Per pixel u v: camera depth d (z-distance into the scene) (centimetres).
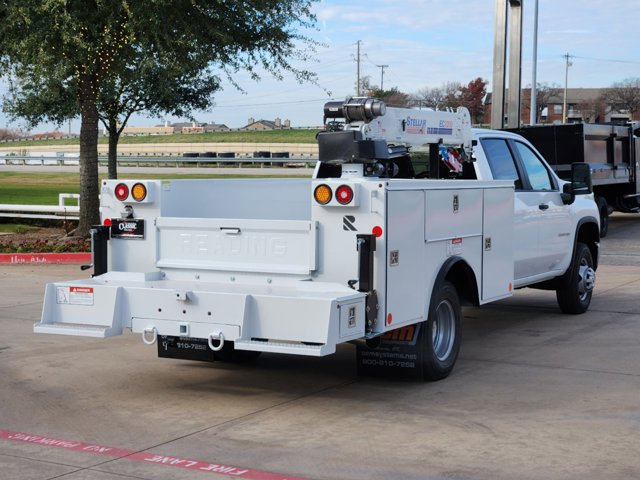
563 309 1107
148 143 9938
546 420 643
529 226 970
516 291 1323
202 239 717
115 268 752
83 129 1795
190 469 542
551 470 534
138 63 1784
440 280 738
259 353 876
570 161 2130
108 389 749
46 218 2162
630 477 521
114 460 561
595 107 11481
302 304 624
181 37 1627
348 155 710
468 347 915
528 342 938
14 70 1753
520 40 2508
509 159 979
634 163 2445
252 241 697
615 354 875
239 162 5197
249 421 650
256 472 535
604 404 686
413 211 691
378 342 743
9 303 1179
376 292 654
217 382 773
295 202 811
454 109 992
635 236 2188
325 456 565
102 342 948
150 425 641
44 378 787
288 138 9381
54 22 1509
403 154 870
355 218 659
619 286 1350
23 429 632
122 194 737
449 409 676
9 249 1677
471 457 560
